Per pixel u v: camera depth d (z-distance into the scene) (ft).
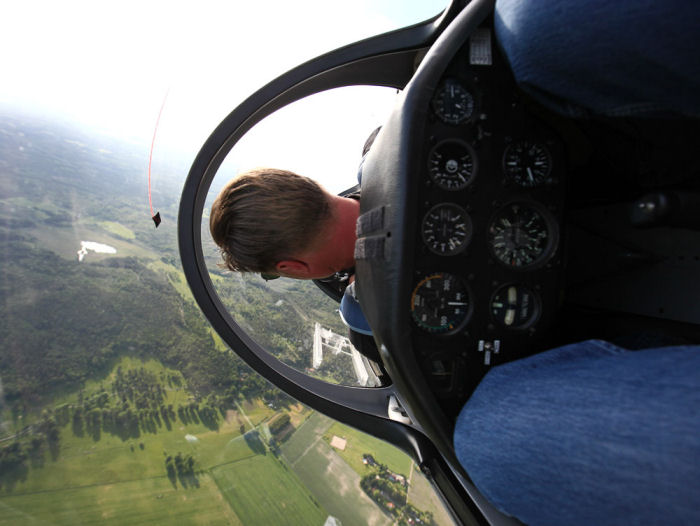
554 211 1.47
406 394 1.42
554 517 0.79
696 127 1.17
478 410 1.04
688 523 0.58
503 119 1.41
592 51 0.78
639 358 0.73
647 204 1.14
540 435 0.79
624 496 0.65
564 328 1.90
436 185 1.39
